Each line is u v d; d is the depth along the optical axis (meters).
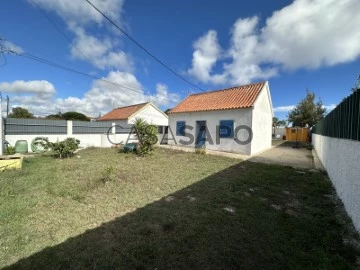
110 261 2.81
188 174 7.62
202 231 3.59
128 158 11.11
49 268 2.67
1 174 7.04
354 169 4.02
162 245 3.18
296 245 3.20
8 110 26.30
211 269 2.69
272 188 6.00
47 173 7.28
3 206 4.39
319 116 26.66
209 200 5.05
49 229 3.61
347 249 3.09
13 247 3.08
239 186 6.19
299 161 10.58
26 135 12.97
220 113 14.40
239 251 3.04
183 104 18.66
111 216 4.16
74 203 4.74
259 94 13.70
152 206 4.67
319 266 2.72
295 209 4.61
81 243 3.21
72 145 11.29
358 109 3.94
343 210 4.55
